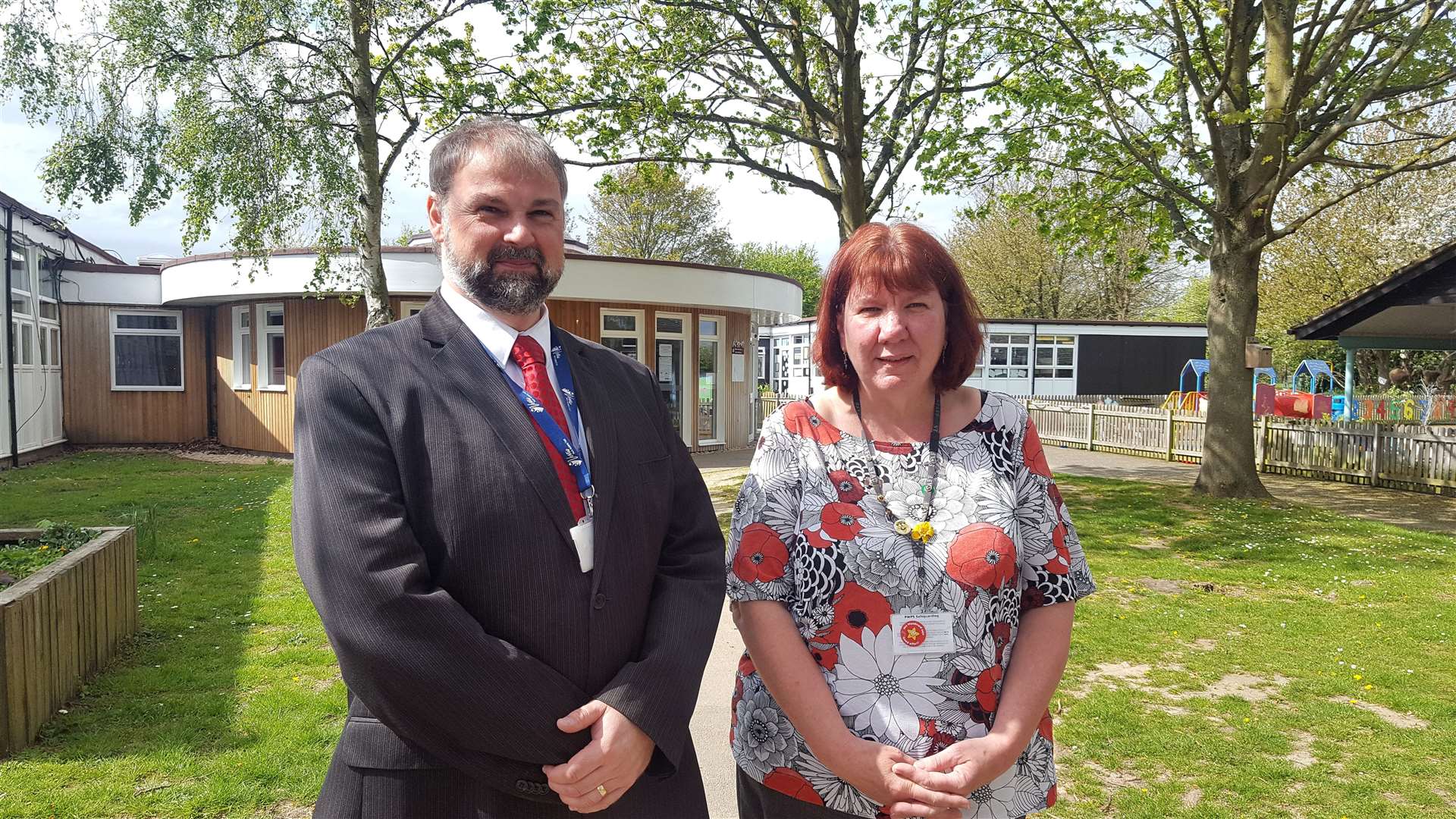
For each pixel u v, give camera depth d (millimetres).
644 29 11109
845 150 11188
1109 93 10602
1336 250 25547
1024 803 1915
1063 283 39031
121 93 9359
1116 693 4406
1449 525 9906
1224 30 10805
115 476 12812
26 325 14844
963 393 2129
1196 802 3303
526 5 9984
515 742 1605
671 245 37219
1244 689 4508
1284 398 22234
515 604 1704
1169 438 17047
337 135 9797
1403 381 28906
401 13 9773
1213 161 11250
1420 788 3408
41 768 3410
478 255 1888
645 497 1937
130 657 4816
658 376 16562
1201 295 44281
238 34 9148
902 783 1759
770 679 1908
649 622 1881
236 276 15219
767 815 2012
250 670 4594
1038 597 1997
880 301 1979
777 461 2033
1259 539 8477
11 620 3566
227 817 3098
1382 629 5562
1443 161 9758
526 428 1802
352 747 1740
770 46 11680
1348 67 11125
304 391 1774
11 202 13320
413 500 1716
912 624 1870
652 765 1780
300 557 1672
